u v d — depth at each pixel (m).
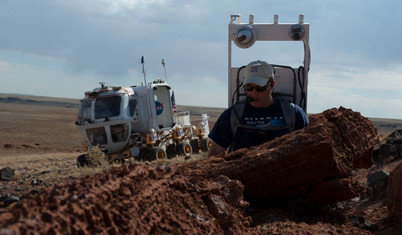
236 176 3.52
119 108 18.27
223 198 3.01
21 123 74.06
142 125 19.36
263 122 4.60
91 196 1.89
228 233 2.77
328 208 3.96
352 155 3.88
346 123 3.93
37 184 10.37
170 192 2.57
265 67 4.53
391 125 107.94
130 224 1.97
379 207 4.95
